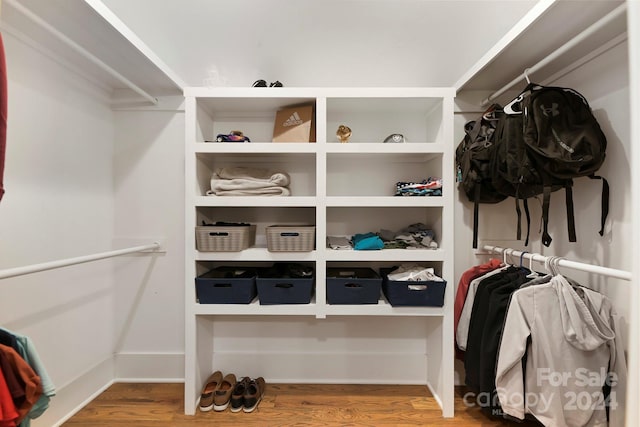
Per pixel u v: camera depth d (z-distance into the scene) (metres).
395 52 1.65
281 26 1.60
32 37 1.19
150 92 1.70
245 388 1.54
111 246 1.71
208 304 1.46
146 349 1.72
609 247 1.23
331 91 1.47
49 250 1.31
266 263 1.82
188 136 1.47
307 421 1.40
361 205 1.47
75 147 1.45
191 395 1.45
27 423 0.77
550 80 1.50
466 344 1.48
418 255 1.46
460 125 1.72
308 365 1.74
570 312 1.09
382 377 1.73
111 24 1.12
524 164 1.23
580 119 1.16
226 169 1.59
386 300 1.54
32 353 0.75
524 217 1.71
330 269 1.75
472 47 1.62
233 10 1.56
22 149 1.19
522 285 1.25
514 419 1.36
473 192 1.58
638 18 0.65
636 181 0.66
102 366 1.62
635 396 0.65
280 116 1.64
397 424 1.39
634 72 0.65
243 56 1.66
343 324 1.75
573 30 1.13
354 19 1.59
